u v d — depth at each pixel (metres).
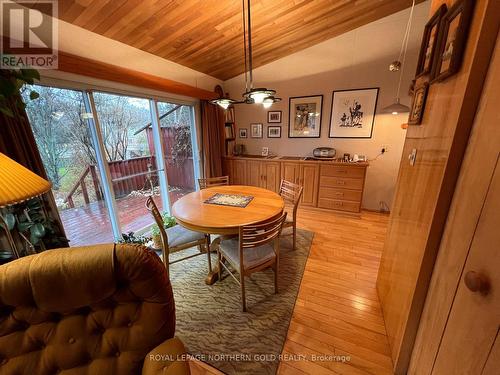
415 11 2.86
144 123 3.05
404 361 1.22
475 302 0.69
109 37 2.17
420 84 1.34
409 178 1.39
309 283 2.01
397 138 3.40
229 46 2.90
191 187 4.05
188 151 3.88
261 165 4.07
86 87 2.19
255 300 1.82
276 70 3.87
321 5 2.41
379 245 2.65
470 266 0.73
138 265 0.82
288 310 1.71
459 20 0.85
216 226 1.66
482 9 0.73
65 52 1.83
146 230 3.03
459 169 0.87
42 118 1.99
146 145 3.14
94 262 0.78
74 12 1.74
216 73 3.81
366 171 3.60
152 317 0.86
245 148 4.57
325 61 3.52
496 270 0.61
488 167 0.68
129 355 0.86
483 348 0.64
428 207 1.05
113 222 2.65
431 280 1.03
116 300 0.85
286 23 2.62
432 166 1.05
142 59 2.58
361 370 1.29
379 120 3.44
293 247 2.53
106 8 1.77
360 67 3.35
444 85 1.00
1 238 1.53
